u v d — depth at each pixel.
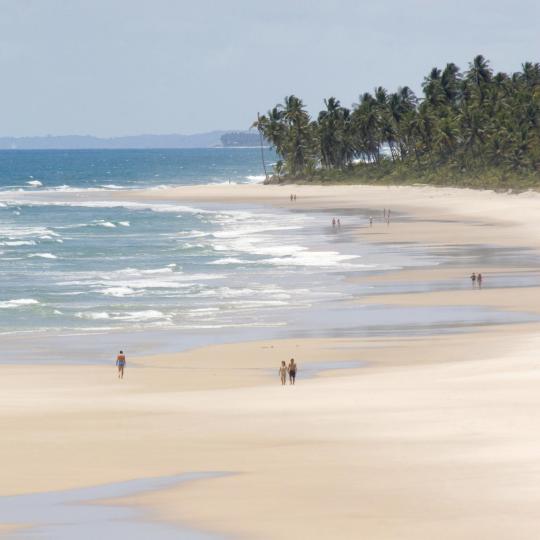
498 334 183.50
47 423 109.38
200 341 188.00
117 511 74.25
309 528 68.62
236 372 156.25
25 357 174.00
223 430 104.25
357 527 68.62
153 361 168.38
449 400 117.00
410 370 148.62
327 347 177.00
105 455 93.19
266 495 77.69
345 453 92.06
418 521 69.75
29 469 87.88
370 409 113.56
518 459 87.06
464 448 92.25
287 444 96.81
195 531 68.75
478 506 73.12
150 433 103.31
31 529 69.88
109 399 127.25
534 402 113.69
